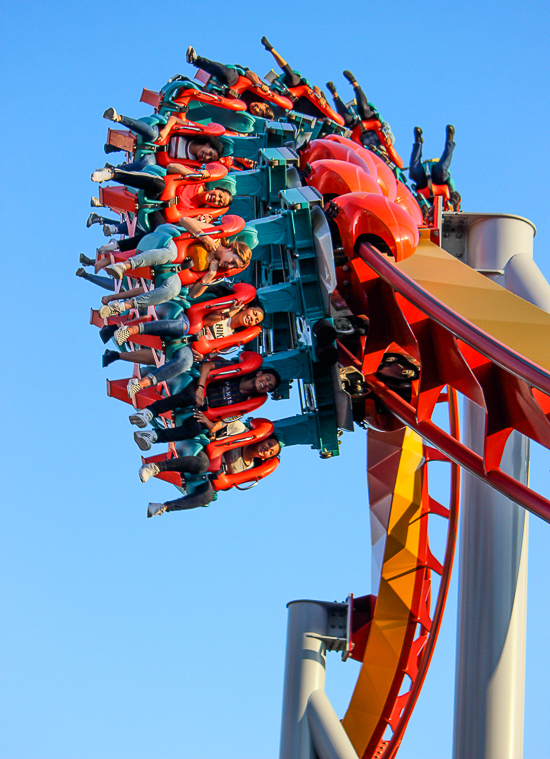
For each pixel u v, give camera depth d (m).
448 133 20.70
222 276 13.59
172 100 16.48
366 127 21.61
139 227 14.29
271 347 16.45
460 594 14.85
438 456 16.84
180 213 14.18
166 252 13.07
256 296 13.82
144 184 13.64
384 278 12.62
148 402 14.44
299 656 14.69
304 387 14.70
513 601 14.47
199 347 13.48
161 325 12.89
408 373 13.95
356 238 13.38
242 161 18.31
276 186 15.59
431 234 14.74
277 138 17.41
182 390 13.36
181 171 14.13
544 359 10.41
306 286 13.84
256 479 13.87
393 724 16.31
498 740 13.91
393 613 15.99
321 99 20.39
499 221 16.16
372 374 13.81
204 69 17.75
